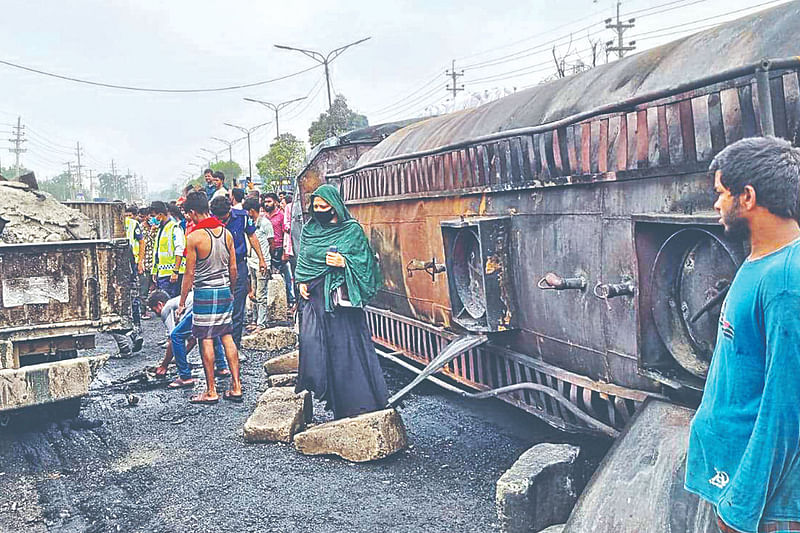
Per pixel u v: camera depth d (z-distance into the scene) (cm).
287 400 632
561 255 438
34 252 557
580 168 415
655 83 404
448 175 568
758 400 217
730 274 324
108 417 675
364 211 772
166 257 1094
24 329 556
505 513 382
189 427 634
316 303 595
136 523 438
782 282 207
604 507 317
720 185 229
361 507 446
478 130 582
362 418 530
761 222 221
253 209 1095
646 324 356
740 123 314
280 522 430
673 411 340
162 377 830
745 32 364
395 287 702
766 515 214
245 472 514
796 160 219
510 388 480
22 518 453
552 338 457
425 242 623
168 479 509
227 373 834
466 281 552
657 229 354
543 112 500
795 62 291
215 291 704
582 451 413
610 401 407
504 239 490
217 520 437
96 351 1030
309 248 593
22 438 593
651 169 355
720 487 228
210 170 1179
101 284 584
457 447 548
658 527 294
